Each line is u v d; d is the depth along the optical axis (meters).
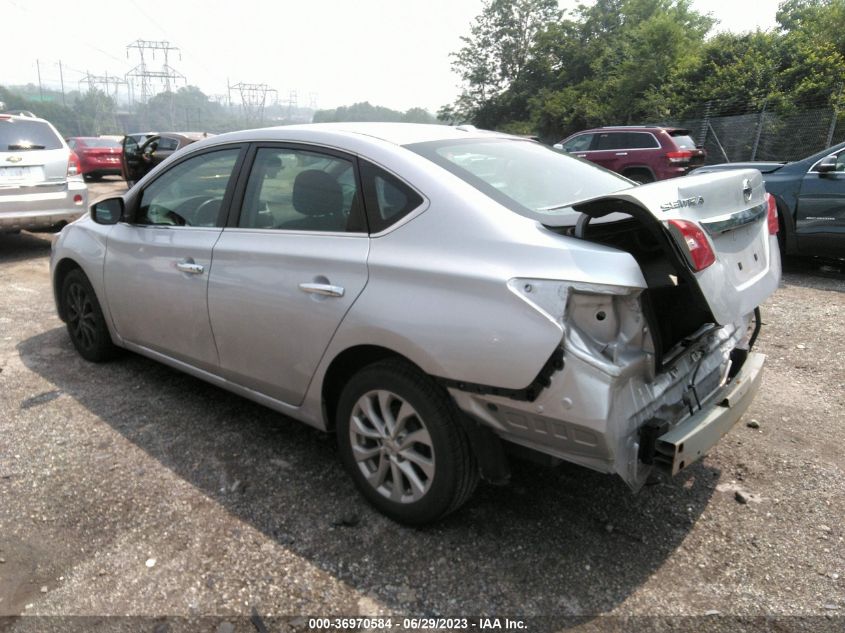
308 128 3.07
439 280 2.32
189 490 2.93
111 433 3.47
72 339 4.62
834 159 6.93
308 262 2.75
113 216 3.87
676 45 24.42
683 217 2.12
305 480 3.02
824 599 2.27
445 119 40.97
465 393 2.29
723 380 2.83
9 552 2.51
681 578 2.38
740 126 18.52
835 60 18.02
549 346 2.07
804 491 2.93
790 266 7.79
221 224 3.25
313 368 2.80
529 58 37.34
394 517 2.68
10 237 9.83
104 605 2.25
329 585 2.34
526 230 2.27
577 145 14.27
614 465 2.12
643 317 2.13
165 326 3.60
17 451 3.27
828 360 4.54
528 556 2.50
